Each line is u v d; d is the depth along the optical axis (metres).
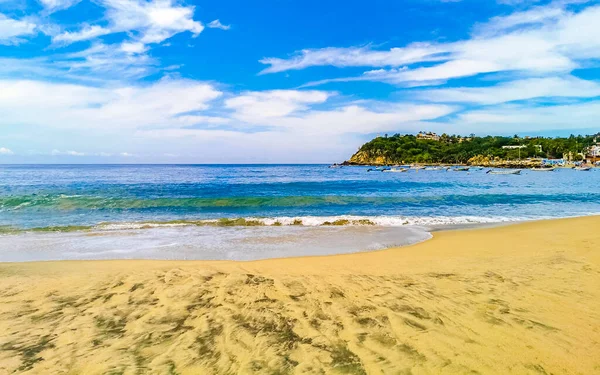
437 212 17.53
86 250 9.42
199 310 4.49
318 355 3.29
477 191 31.44
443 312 4.34
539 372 2.96
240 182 42.81
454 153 173.75
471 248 9.01
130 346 3.49
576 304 4.52
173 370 3.04
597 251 7.77
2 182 36.09
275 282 5.80
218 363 3.15
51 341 3.60
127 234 11.71
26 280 5.94
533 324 3.92
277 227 13.19
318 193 29.03
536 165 116.00
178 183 38.19
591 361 3.12
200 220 13.89
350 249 9.55
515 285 5.40
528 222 13.52
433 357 3.22
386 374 2.94
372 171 97.12
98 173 63.81
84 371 3.03
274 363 3.14
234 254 9.05
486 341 3.54
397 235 11.48
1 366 3.08
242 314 4.34
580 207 19.30
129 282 5.78
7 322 4.09
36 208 17.59
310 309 4.50
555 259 7.11
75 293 5.20
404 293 5.13
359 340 3.60
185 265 7.33
